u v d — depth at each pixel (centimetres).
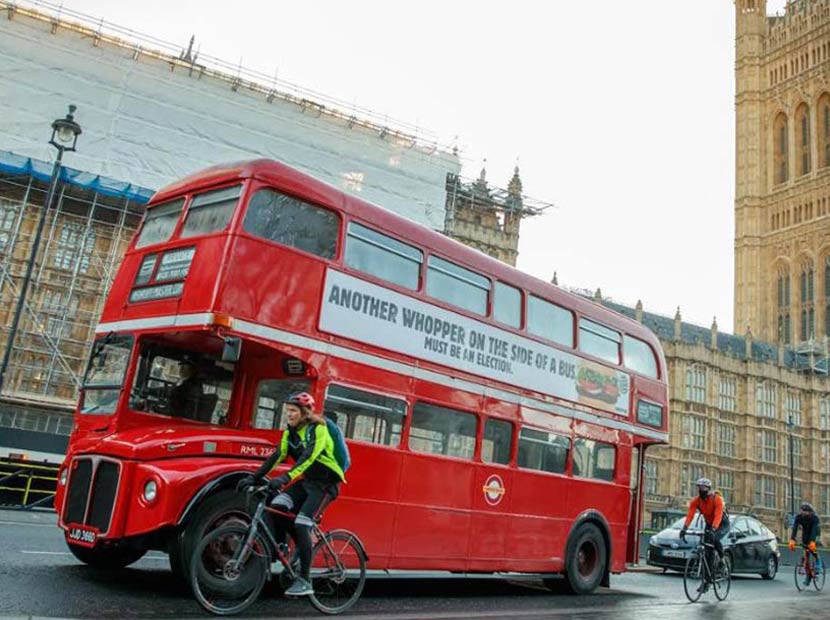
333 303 969
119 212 3503
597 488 1384
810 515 1961
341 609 853
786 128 10238
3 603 725
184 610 783
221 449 871
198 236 923
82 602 776
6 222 3300
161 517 781
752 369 7006
